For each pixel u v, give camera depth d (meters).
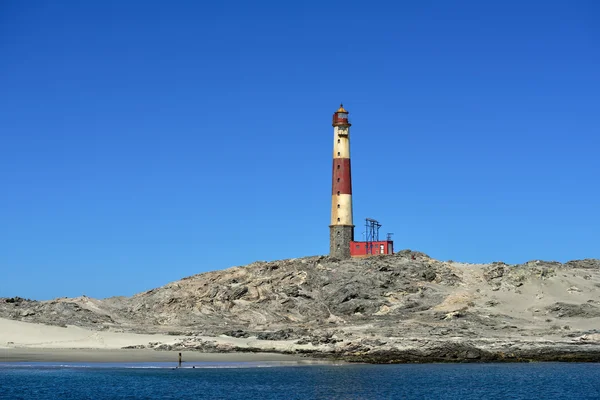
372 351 125.44
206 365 113.19
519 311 151.12
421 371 115.19
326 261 173.75
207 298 158.88
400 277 164.12
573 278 163.12
